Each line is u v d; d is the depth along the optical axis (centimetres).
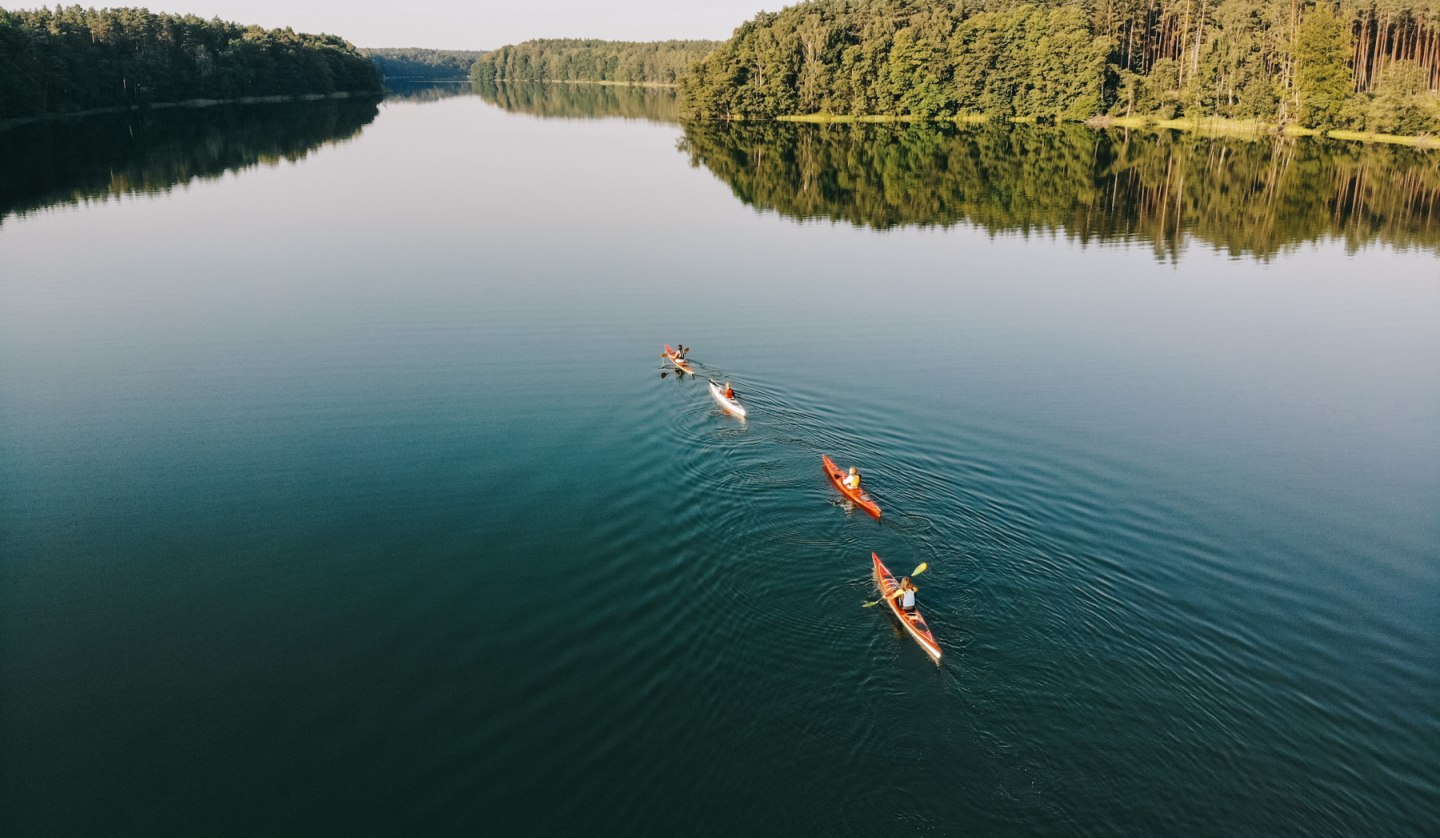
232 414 3100
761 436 2909
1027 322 4188
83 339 3819
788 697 1789
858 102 13762
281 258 5156
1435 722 1734
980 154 10150
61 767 1650
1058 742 1678
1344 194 7675
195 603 2112
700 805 1554
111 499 2558
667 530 2378
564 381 3381
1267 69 12388
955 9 14788
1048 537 2344
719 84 13575
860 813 1532
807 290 4666
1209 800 1559
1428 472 2789
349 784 1611
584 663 1902
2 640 1983
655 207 6894
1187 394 3369
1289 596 2131
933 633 1956
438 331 3944
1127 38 13662
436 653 1941
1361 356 3825
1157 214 6900
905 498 2517
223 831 1521
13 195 6906
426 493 2588
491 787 1598
